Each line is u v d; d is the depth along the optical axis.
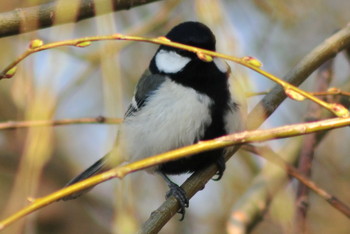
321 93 6.54
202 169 7.63
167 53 8.00
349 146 10.91
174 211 6.54
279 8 9.29
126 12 10.36
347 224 10.34
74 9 5.71
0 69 9.41
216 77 7.69
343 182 10.66
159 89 7.93
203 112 7.64
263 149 7.80
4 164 11.72
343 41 7.30
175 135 7.73
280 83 5.11
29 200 4.63
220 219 10.59
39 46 5.14
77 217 12.02
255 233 9.49
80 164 12.47
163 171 8.25
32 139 5.07
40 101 5.23
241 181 10.05
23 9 6.39
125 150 8.40
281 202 7.25
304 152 8.05
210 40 7.63
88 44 5.09
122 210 4.54
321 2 10.74
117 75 4.82
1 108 11.50
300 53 10.86
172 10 9.64
